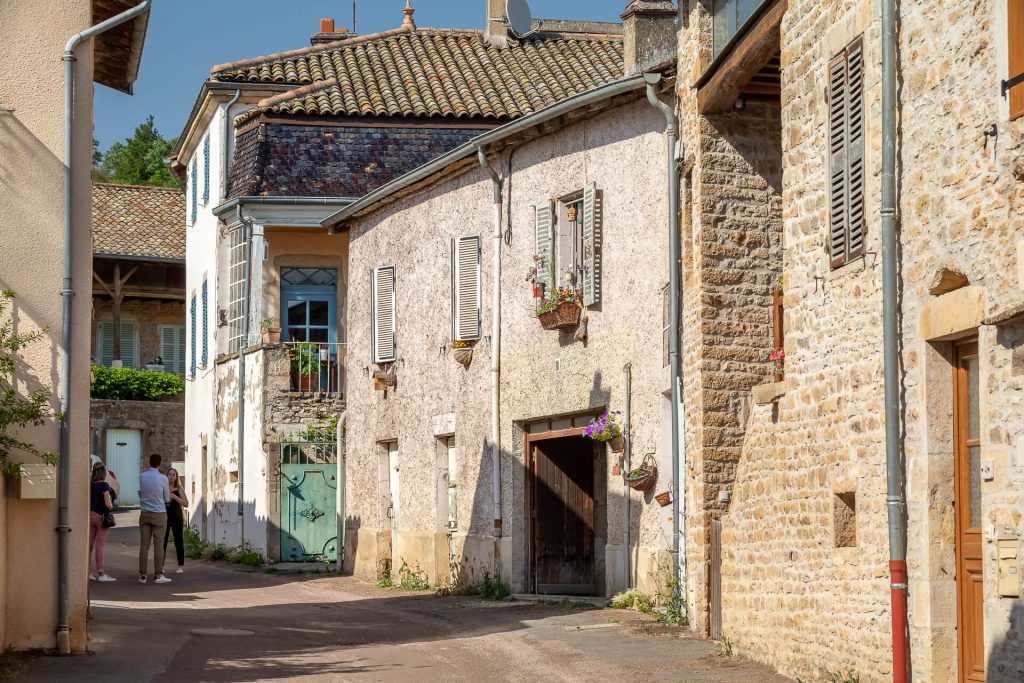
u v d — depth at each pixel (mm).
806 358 10164
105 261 39875
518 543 17344
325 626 14156
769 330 13078
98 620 13219
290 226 24375
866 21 9188
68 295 10711
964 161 7914
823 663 9742
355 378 22500
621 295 15359
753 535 11148
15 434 10383
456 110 24859
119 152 68062
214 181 26906
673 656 11320
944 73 8164
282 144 24609
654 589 14336
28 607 10477
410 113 24750
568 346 16391
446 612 15734
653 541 14500
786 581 10445
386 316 21094
